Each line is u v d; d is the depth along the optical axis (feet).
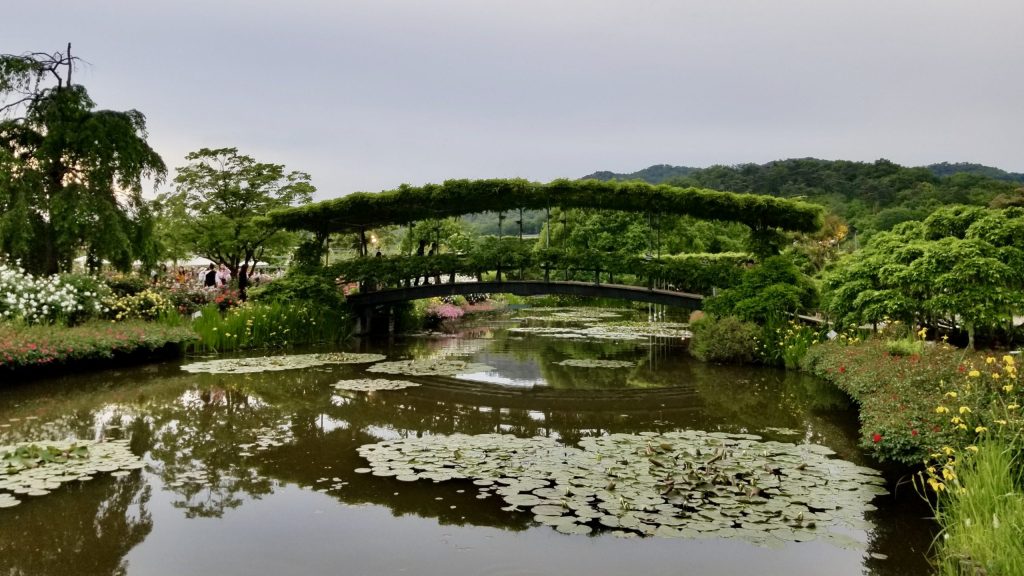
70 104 41.81
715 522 13.38
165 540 12.94
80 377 32.17
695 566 11.75
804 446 19.86
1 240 38.14
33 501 15.15
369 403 27.14
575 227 100.07
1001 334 32.22
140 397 27.73
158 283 51.08
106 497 15.43
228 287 57.16
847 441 20.80
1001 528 10.32
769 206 44.34
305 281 52.13
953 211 34.42
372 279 55.83
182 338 39.68
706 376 34.86
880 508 14.58
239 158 60.18
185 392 29.01
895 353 26.73
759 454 18.72
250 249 60.90
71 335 32.76
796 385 31.94
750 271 43.24
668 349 47.37
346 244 70.90
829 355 31.96
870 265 33.53
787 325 39.68
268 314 46.78
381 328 60.39
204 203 59.36
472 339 54.39
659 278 47.24
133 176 43.80
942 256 28.55
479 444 19.98
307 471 17.47
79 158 41.86
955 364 20.20
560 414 25.46
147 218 45.62
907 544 12.72
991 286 27.17
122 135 42.65
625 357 42.78
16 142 41.78
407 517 14.14
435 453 18.90
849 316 33.58
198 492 15.83
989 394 16.31
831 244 73.36
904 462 16.56
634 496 14.94
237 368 35.24
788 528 13.12
